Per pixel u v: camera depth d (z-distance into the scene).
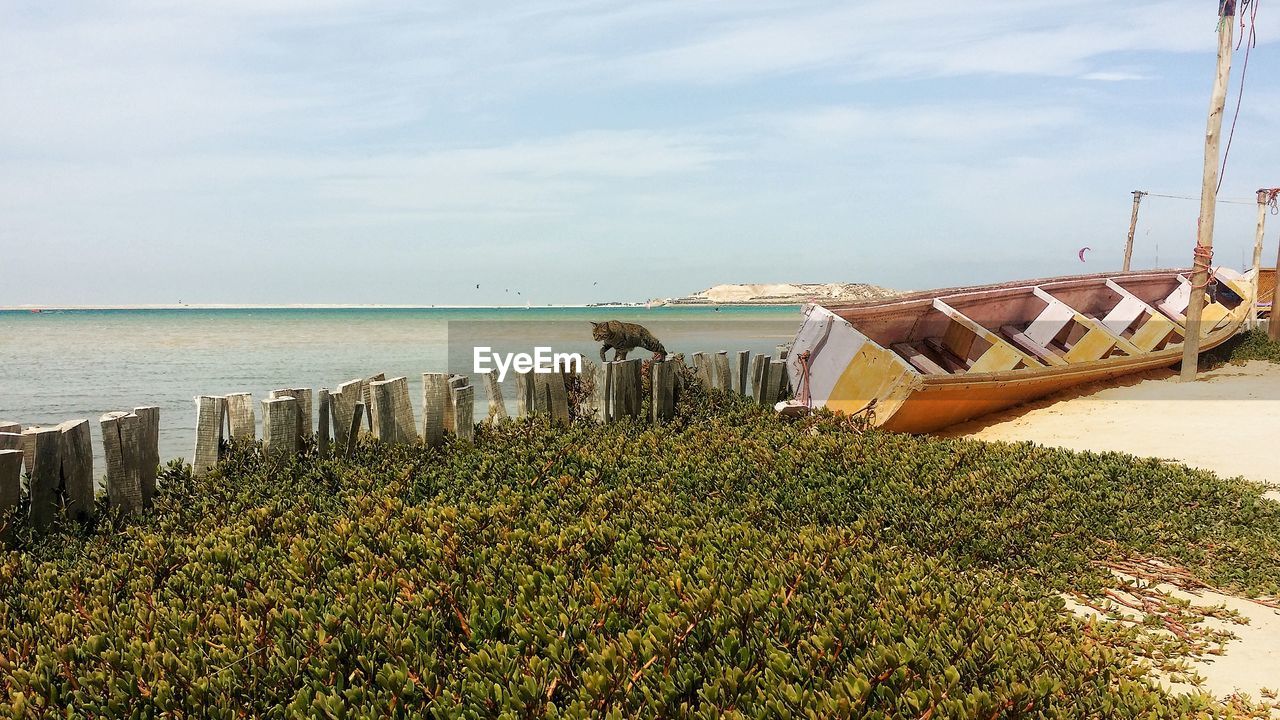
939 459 8.23
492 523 5.55
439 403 8.48
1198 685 4.27
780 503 6.99
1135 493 7.44
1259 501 7.50
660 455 8.31
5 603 4.45
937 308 13.53
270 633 3.94
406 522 5.57
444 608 4.21
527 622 3.91
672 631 3.74
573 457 7.93
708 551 4.98
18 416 17.19
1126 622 5.13
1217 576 5.84
